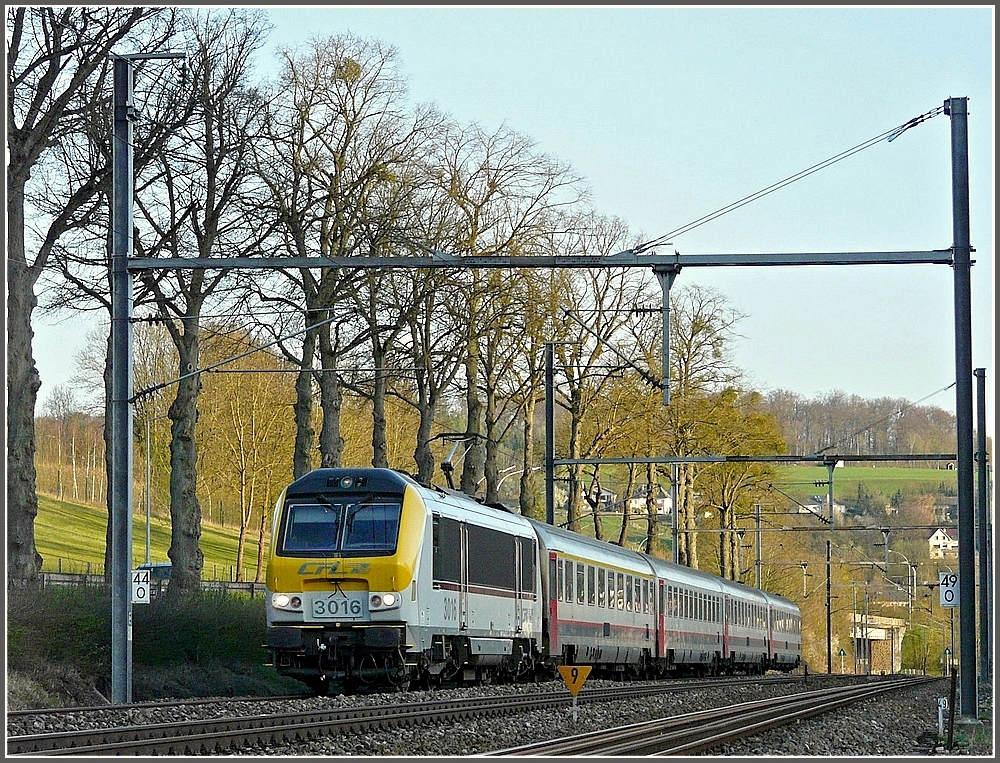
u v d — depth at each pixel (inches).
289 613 1685.5
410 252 2496.3
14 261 1987.0
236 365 4522.6
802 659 5575.8
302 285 2463.1
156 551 5231.3
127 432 1652.3
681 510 4082.2
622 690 2102.6
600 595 2581.2
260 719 1283.2
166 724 1206.9
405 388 3009.4
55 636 1755.7
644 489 4084.6
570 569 2404.0
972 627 1601.9
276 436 4803.2
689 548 4069.9
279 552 1704.0
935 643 7352.4
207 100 2321.6
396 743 1175.0
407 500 1711.4
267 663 1731.1
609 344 3319.4
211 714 1396.4
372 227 2468.0
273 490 4899.1
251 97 2374.5
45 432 6545.3
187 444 2316.7
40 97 2025.1
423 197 2613.2
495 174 2775.6
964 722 1568.7
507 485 4345.5
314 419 4694.9
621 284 3339.1
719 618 3585.1
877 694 2413.9
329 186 2474.2
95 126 2155.5
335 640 1672.0
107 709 1402.6
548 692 1867.6
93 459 6707.7
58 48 2057.1
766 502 4394.7
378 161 2487.7
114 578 1640.0
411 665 1727.4
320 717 1336.1
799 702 2012.8
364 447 4869.6
